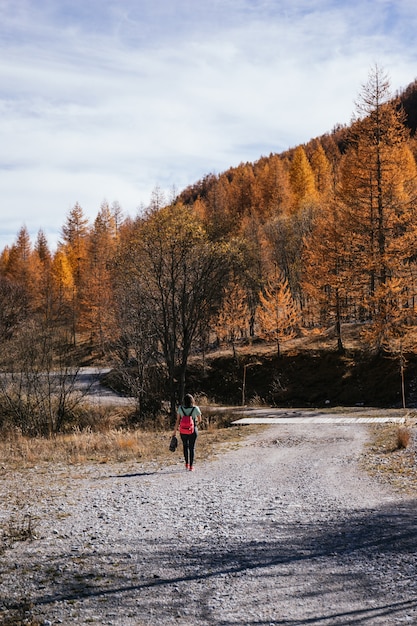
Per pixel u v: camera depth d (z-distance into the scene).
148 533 8.12
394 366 39.00
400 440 15.68
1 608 5.52
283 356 45.78
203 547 7.30
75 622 5.12
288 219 70.00
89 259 85.12
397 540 7.13
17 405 29.25
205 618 5.09
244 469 14.05
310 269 48.00
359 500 9.84
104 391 43.06
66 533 8.27
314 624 4.84
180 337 34.66
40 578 6.33
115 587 5.96
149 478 13.05
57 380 30.80
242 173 129.62
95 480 12.95
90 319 65.06
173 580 6.10
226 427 25.97
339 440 18.83
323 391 39.69
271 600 5.43
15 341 32.16
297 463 14.66
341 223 41.12
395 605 5.11
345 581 5.80
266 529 8.11
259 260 61.22
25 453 17.44
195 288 31.41
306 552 6.88
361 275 40.06
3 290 50.31
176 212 32.31
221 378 45.38
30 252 103.88
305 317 59.22
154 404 32.41
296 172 91.12
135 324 32.31
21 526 8.73
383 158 39.22
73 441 20.00
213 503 10.09
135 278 32.34
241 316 49.09
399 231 39.69
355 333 49.19
